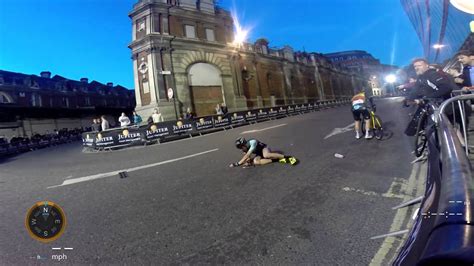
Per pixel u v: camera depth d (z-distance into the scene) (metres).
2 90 30.88
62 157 11.27
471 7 5.16
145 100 20.47
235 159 6.24
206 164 6.04
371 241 2.36
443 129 2.06
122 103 48.03
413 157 4.74
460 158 1.42
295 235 2.61
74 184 5.36
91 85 43.94
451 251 0.75
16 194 4.95
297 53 36.06
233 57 24.88
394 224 2.57
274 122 17.19
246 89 26.30
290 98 32.12
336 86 44.69
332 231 2.61
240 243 2.55
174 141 13.10
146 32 20.16
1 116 28.12
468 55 5.20
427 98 4.26
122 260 2.41
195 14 22.38
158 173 5.64
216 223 3.01
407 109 13.02
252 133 11.54
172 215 3.33
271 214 3.12
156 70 19.50
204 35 23.05
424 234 1.17
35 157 12.92
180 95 20.53
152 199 3.99
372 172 4.24
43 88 35.62
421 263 0.83
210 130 16.20
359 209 2.99
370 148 5.89
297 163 5.28
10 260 2.53
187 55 21.36
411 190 3.33
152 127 13.35
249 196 3.75
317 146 6.79
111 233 2.96
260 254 2.34
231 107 23.92
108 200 4.12
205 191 4.14
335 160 5.23
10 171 8.42
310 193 3.64
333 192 3.58
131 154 9.54
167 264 2.30
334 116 15.28
